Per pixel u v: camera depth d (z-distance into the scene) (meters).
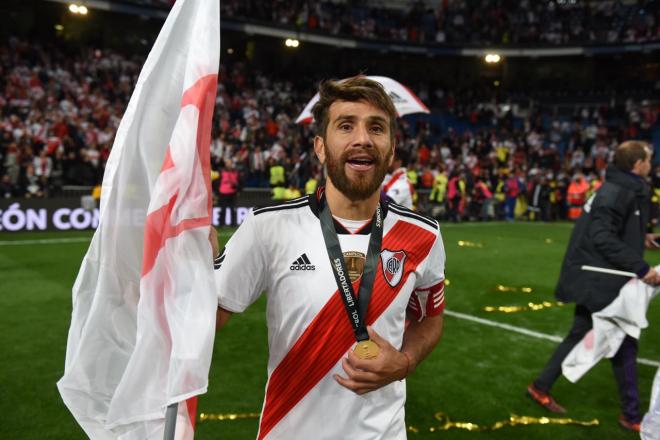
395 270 1.50
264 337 4.80
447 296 6.56
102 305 1.45
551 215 17.52
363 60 27.33
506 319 5.55
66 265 7.66
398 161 4.56
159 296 1.39
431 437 3.09
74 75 17.62
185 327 1.35
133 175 1.47
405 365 1.40
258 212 1.50
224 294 1.46
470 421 3.29
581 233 3.23
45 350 4.36
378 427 1.50
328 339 1.45
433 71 28.41
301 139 19.09
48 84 16.50
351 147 1.40
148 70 1.48
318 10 24.98
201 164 1.43
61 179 12.26
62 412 3.29
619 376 3.21
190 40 1.49
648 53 26.56
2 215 10.87
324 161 1.50
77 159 12.90
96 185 12.86
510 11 28.19
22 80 15.87
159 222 1.40
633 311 3.02
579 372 3.21
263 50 25.17
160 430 1.37
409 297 1.54
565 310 5.91
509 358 4.39
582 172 20.20
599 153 21.86
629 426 3.18
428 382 3.88
